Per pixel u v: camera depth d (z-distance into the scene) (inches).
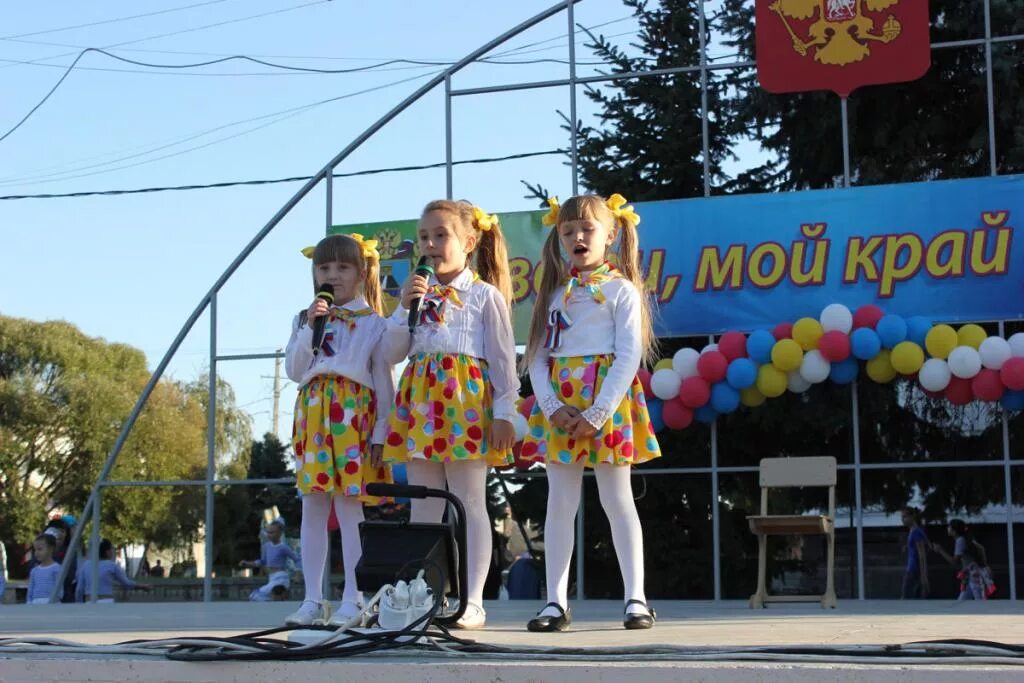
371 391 173.6
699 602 307.1
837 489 407.2
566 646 122.3
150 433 1210.0
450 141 371.2
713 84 419.2
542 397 165.9
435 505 172.1
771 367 325.1
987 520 409.1
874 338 318.3
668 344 376.5
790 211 337.7
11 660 124.4
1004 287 324.5
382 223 369.7
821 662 107.1
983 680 100.0
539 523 417.1
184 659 119.7
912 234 330.3
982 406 380.8
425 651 119.2
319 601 172.2
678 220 343.3
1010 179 327.3
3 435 1223.5
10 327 1272.1
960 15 392.5
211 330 384.5
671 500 405.7
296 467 175.2
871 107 406.0
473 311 170.6
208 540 378.6
